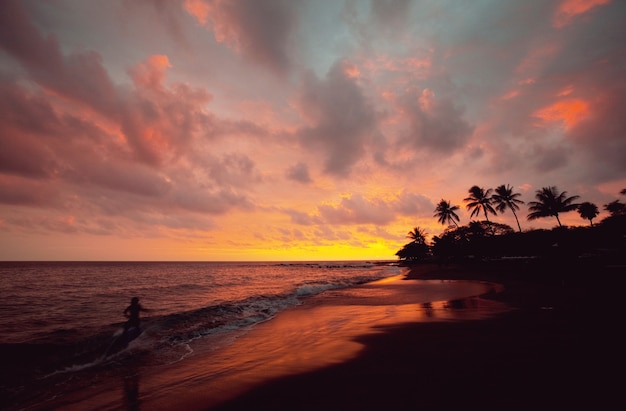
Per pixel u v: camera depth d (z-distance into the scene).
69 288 32.12
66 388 6.45
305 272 80.56
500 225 66.56
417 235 110.50
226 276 59.19
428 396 4.82
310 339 9.58
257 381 6.11
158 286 34.66
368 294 22.78
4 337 10.84
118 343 9.90
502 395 4.68
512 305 13.63
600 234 42.97
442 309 13.77
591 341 7.32
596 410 4.12
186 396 5.66
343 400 4.92
